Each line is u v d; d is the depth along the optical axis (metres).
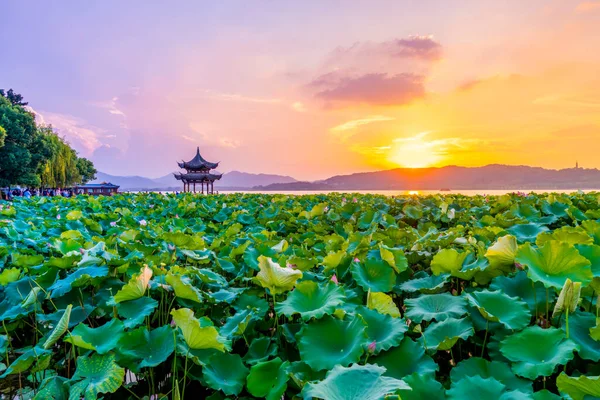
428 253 3.62
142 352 2.27
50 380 2.16
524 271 2.66
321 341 2.15
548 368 1.84
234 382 2.16
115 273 3.33
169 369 2.63
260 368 2.13
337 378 1.60
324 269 3.48
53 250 4.80
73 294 3.09
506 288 2.62
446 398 1.77
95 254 3.36
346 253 3.47
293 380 2.05
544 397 1.72
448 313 2.37
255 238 4.74
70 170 69.12
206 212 10.14
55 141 64.25
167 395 2.47
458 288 3.16
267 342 2.45
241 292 3.08
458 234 4.49
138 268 3.32
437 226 7.29
